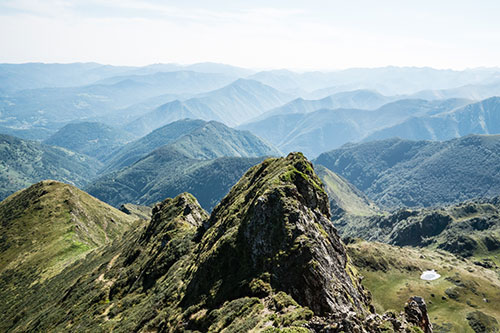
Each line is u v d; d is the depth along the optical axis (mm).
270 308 48625
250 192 85562
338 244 68500
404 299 183000
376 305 178375
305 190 74250
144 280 97438
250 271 59469
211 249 72312
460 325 163500
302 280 52938
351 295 56281
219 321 51500
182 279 77562
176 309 66312
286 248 57938
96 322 86125
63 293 134375
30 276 183125
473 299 187000
